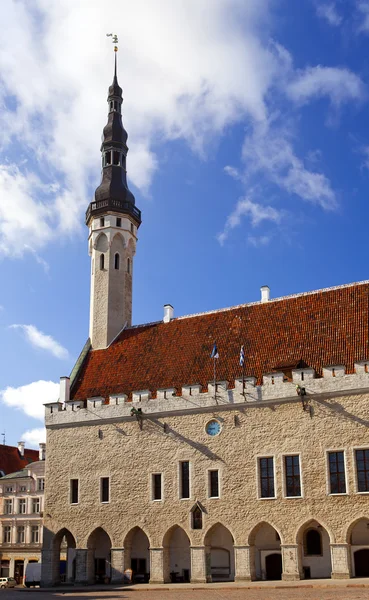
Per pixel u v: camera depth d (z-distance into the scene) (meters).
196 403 50.66
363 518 43.25
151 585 47.34
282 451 46.81
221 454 48.88
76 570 52.16
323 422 46.00
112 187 68.69
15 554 79.81
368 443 44.19
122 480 52.19
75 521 53.16
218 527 49.16
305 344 51.38
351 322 51.03
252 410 48.66
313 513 44.78
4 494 83.00
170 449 50.91
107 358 61.22
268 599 32.16
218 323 58.22
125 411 53.47
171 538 51.03
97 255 66.81
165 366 56.44
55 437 56.19
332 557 43.59
